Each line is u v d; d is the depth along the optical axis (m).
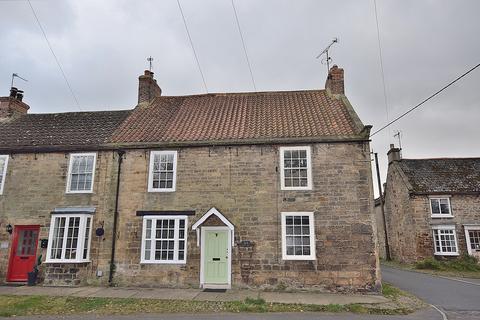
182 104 19.58
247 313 10.33
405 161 30.02
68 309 10.83
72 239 14.78
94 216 15.14
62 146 16.05
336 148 14.62
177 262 14.21
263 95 19.92
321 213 14.07
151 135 16.14
